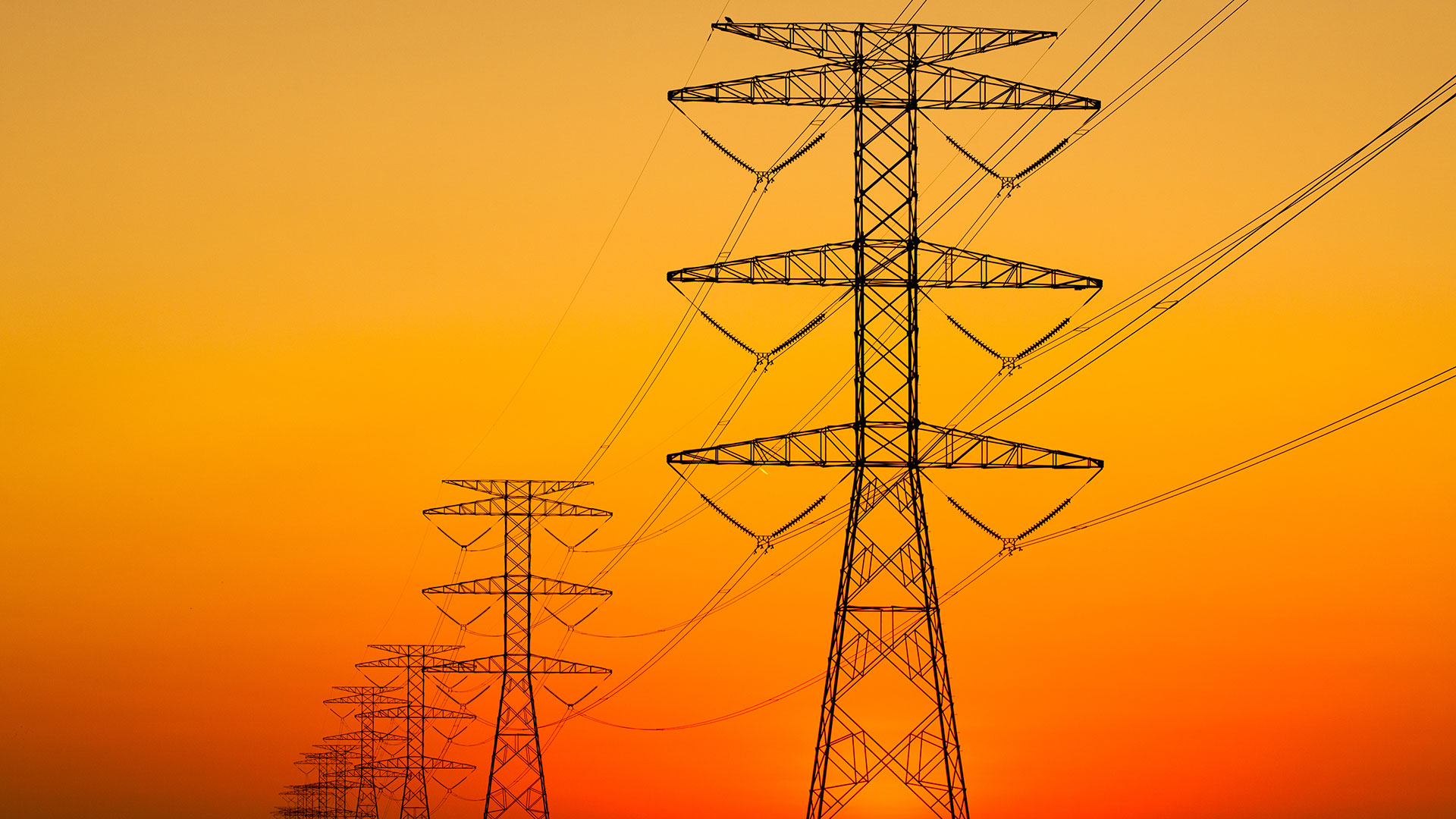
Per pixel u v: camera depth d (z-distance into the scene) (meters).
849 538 71.56
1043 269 72.44
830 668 70.81
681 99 76.50
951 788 69.19
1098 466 71.06
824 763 70.06
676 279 72.88
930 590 70.88
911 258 73.19
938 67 75.75
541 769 117.44
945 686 69.81
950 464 71.56
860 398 72.38
